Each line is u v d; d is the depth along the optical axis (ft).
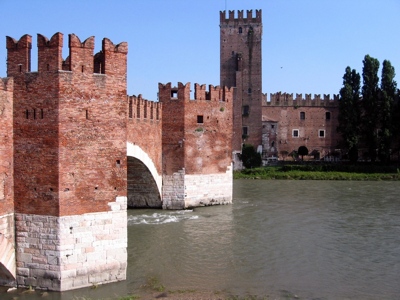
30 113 93.45
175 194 193.88
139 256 124.57
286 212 190.70
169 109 193.98
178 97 193.57
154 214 183.42
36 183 93.20
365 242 141.49
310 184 299.79
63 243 92.38
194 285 102.53
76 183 93.50
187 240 142.41
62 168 91.91
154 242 139.74
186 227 160.35
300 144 417.08
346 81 375.66
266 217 179.42
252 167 378.12
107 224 96.94
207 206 202.69
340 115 375.04
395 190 265.34
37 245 93.50
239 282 105.09
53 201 92.07
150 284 102.12
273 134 403.54
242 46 397.19
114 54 97.35
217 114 204.95
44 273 93.25
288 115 416.87
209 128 202.18
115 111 97.76
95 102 95.30
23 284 94.58
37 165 93.09
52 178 92.07
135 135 162.81
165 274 109.70
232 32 398.62
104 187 96.53
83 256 94.53
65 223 92.38
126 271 109.09
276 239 144.56
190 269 113.91
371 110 368.07
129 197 196.95
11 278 94.94
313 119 416.87
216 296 96.02
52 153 91.97
